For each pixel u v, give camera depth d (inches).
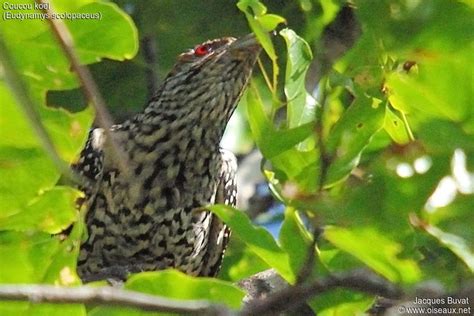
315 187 352.5
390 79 346.9
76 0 335.0
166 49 557.9
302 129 358.3
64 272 379.2
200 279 368.5
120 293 300.2
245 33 557.9
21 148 346.3
